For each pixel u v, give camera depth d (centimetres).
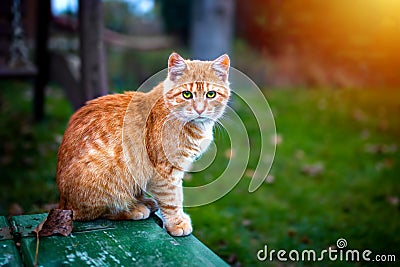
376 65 907
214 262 202
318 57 955
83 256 200
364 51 813
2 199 412
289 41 928
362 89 952
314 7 814
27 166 518
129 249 210
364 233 428
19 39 551
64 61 561
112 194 243
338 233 430
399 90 946
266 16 909
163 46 977
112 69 955
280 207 482
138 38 1032
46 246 206
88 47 400
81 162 240
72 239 216
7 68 573
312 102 862
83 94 407
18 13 539
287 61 996
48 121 682
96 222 241
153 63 985
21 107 757
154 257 204
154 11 1227
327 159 619
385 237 420
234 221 443
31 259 194
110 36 861
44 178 479
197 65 253
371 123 765
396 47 792
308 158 618
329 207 487
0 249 204
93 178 238
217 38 823
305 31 862
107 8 1085
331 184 543
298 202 498
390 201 497
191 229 252
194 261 202
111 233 226
